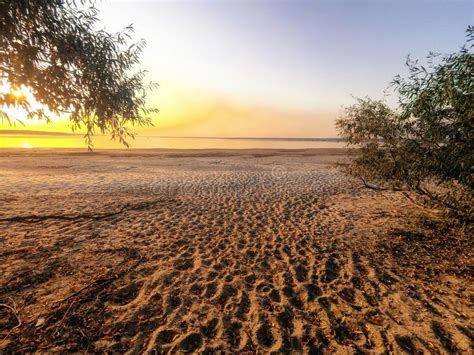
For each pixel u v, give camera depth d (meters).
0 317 3.04
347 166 7.14
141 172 15.11
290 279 4.11
